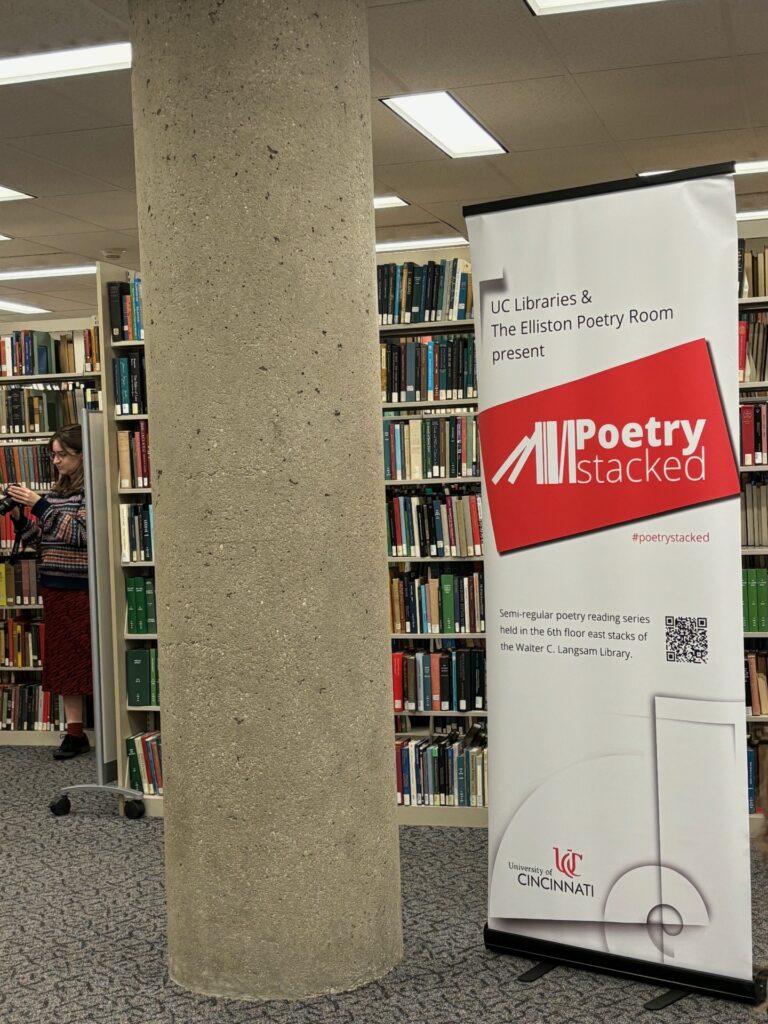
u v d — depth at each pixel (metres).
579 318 3.21
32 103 6.96
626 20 5.96
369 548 3.34
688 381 3.07
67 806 5.21
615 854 3.23
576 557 3.25
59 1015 3.13
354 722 3.28
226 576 3.15
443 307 5.04
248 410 3.13
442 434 4.97
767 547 4.69
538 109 7.45
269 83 3.07
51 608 6.16
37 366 6.81
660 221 3.09
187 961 3.29
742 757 3.04
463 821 4.89
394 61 6.46
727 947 3.08
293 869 3.19
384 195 9.72
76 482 6.12
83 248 11.51
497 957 3.45
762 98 7.32
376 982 3.29
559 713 3.30
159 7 3.12
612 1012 3.04
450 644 5.35
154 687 5.21
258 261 3.10
